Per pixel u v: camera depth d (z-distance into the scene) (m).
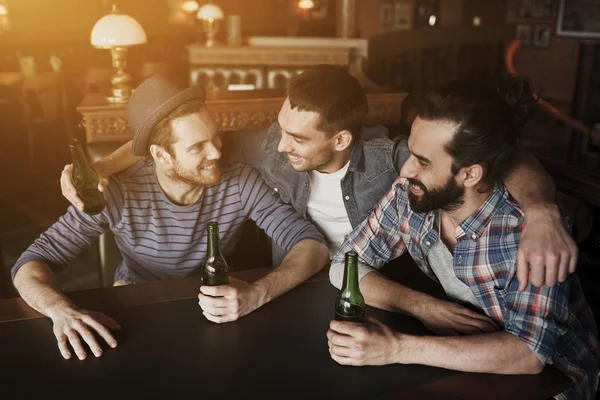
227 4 10.32
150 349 1.27
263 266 2.30
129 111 1.67
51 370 1.20
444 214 1.43
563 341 1.33
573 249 1.14
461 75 8.24
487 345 1.21
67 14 9.30
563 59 9.58
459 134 1.19
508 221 1.30
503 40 8.62
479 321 1.33
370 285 1.48
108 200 1.73
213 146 1.66
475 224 1.32
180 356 1.24
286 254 1.83
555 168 2.00
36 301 1.43
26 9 8.71
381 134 2.08
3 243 3.65
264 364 1.22
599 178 1.88
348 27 6.48
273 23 10.40
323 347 1.28
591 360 1.36
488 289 1.36
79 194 1.57
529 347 1.20
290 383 1.15
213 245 1.48
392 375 1.19
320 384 1.15
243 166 1.93
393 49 7.14
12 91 5.45
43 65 7.45
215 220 1.88
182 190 1.78
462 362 1.20
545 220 1.20
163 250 1.85
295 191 1.96
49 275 1.57
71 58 7.78
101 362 1.23
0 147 5.78
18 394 1.12
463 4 10.41
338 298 1.39
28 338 1.32
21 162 5.45
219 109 3.18
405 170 1.30
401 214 1.54
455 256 1.37
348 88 1.71
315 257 1.69
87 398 1.11
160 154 1.67
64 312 1.36
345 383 1.16
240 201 1.90
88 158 2.68
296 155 1.77
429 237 1.46
